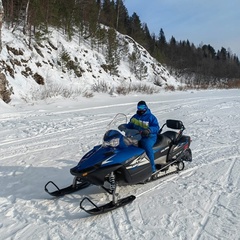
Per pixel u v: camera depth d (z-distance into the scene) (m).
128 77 33.78
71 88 20.12
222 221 3.79
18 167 5.89
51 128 9.37
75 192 4.72
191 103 16.62
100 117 11.52
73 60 25.34
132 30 51.94
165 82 41.28
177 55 79.50
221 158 6.45
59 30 28.16
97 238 3.40
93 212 3.85
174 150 5.46
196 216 3.92
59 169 5.82
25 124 9.84
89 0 33.72
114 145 4.33
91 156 4.26
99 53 31.67
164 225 3.70
